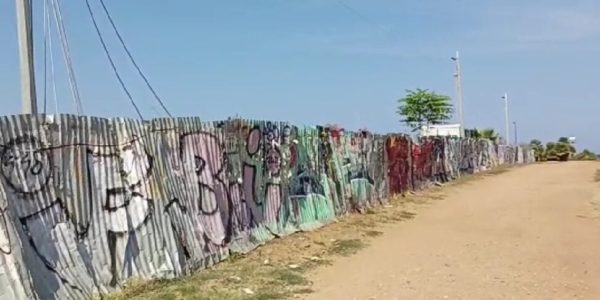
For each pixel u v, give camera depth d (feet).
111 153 26.84
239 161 37.86
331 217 50.70
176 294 25.36
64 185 23.97
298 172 46.50
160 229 28.53
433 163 96.99
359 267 32.78
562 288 27.96
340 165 55.52
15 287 20.07
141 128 28.96
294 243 39.17
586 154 254.06
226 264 32.14
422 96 158.61
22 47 24.35
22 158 22.18
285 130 44.96
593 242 40.34
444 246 39.65
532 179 104.47
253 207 39.04
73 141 24.72
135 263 26.68
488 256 35.99
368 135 64.18
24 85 24.30
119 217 26.45
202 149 33.88
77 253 23.75
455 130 159.63
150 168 28.89
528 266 32.96
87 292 23.36
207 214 33.12
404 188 77.71
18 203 21.66
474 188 89.51
